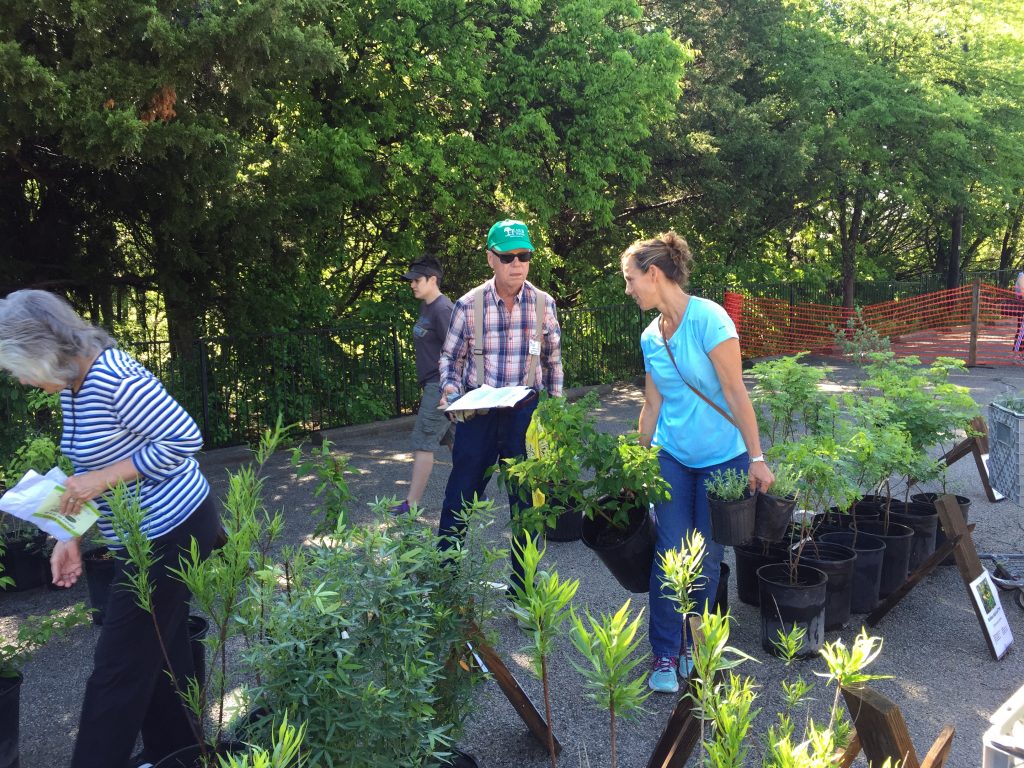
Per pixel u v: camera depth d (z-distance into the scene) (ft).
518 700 10.83
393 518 8.45
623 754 10.98
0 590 17.80
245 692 6.47
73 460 8.92
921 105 62.90
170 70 25.57
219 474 30.53
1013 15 72.79
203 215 30.91
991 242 115.24
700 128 55.21
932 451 26.03
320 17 29.48
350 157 38.86
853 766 10.03
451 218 45.44
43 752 11.50
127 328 40.81
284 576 7.40
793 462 13.41
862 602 15.20
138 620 8.80
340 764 6.41
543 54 43.70
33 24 25.12
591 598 16.21
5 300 8.46
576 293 57.11
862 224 82.99
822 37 64.90
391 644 6.85
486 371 14.53
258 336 36.14
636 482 11.47
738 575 16.08
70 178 32.89
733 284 61.93
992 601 13.89
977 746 11.09
